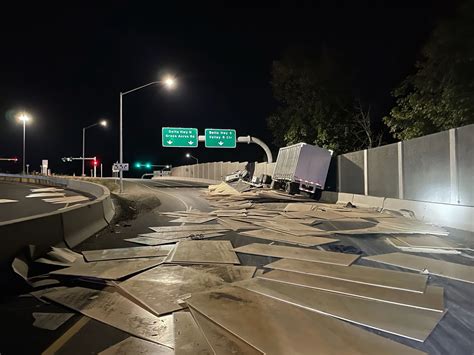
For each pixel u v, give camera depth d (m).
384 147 20.20
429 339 4.69
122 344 4.54
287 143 41.78
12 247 7.36
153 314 5.43
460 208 13.34
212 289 6.35
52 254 8.34
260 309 5.41
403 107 25.44
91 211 12.42
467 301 6.00
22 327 5.07
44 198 27.53
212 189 32.91
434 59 21.66
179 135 46.59
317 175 27.12
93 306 5.75
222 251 9.45
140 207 21.53
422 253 9.55
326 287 6.45
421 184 16.67
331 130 37.09
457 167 14.26
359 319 5.13
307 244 10.57
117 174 74.25
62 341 4.64
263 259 8.78
